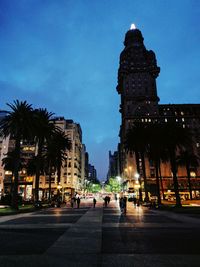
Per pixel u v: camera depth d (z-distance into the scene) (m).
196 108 114.38
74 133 128.38
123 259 8.18
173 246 10.31
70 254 8.88
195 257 8.44
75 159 126.56
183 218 23.81
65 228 16.33
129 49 136.00
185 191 97.50
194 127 108.19
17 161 40.19
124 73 129.38
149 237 12.62
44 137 51.03
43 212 34.44
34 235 13.34
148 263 7.68
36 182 47.72
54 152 67.06
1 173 110.44
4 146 114.06
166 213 30.91
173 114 114.75
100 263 7.68
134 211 35.16
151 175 99.81
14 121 41.34
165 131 47.25
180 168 100.06
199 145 104.75
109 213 30.84
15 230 15.46
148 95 123.25
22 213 32.91
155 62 130.50
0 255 8.74
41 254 8.88
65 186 115.69
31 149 115.00
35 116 45.09
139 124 61.03
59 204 50.56
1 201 54.94
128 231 14.82
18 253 9.05
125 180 109.56
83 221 20.98
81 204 61.56
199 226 17.30
